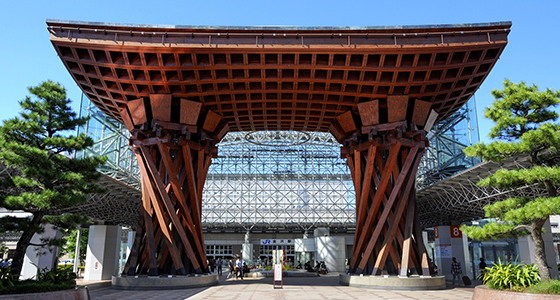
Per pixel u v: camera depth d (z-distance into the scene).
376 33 21.02
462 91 24.98
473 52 21.94
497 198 34.25
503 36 21.14
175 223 23.88
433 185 36.75
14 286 14.98
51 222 18.73
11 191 19.94
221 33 20.91
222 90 24.23
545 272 15.25
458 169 45.97
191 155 26.52
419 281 22.94
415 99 24.30
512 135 17.34
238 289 22.94
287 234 80.25
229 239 79.69
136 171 54.69
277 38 21.05
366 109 24.70
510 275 15.45
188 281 23.30
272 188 78.81
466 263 39.91
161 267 24.25
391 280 22.91
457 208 40.41
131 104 24.36
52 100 18.97
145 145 24.11
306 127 32.09
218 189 78.12
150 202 24.45
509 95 17.44
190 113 24.59
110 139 50.78
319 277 37.84
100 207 39.75
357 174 26.42
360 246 25.56
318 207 78.25
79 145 18.62
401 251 25.23
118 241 44.94
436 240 41.53
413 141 24.45
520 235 16.80
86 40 20.72
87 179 19.52
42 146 18.42
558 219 67.00
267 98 25.83
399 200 24.19
